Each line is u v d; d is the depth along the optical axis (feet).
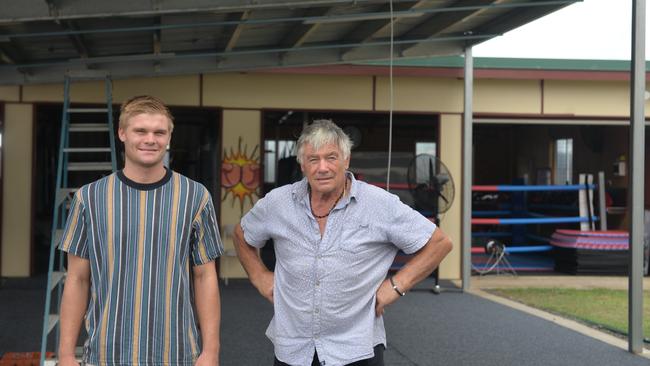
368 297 8.84
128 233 7.84
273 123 38.09
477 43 26.32
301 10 19.92
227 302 25.20
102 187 7.98
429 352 18.31
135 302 7.84
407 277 8.84
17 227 28.53
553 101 33.04
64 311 8.12
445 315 23.35
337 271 8.61
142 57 21.85
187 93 29.94
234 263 29.99
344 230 8.67
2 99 28.43
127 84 29.40
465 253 28.89
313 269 8.67
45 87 28.71
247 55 25.46
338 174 8.55
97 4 15.11
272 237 9.15
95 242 7.88
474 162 53.67
